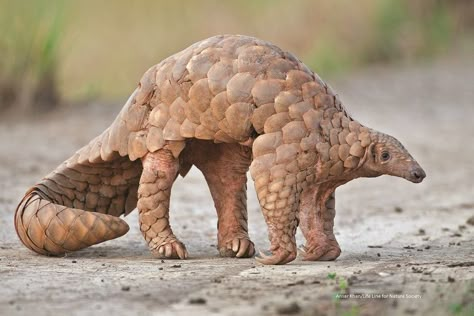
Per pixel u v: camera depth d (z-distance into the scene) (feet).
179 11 149.89
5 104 118.21
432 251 58.75
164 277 48.21
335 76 169.07
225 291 44.62
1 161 94.07
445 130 127.65
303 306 41.65
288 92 50.55
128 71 137.80
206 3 156.35
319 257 53.26
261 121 50.49
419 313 40.70
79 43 135.74
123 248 59.77
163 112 52.85
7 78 118.01
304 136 50.11
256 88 50.49
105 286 46.01
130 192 58.49
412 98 153.89
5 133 108.37
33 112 119.14
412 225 70.28
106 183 57.88
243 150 55.11
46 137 107.04
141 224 54.60
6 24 117.91
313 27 172.14
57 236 54.80
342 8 182.29
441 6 209.97
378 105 146.41
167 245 54.24
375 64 187.21
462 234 66.13
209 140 55.01
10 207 73.97
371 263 52.70
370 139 50.98
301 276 48.06
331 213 53.67
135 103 53.88
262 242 62.59
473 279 47.06
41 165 93.20
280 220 50.31
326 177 51.13
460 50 207.92
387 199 83.66
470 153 110.73
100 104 126.93
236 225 56.54
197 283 46.55
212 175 56.65
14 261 54.08
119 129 54.54
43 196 56.80
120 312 40.98
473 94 159.33
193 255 57.16
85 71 135.33
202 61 51.57
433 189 88.99
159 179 53.62
